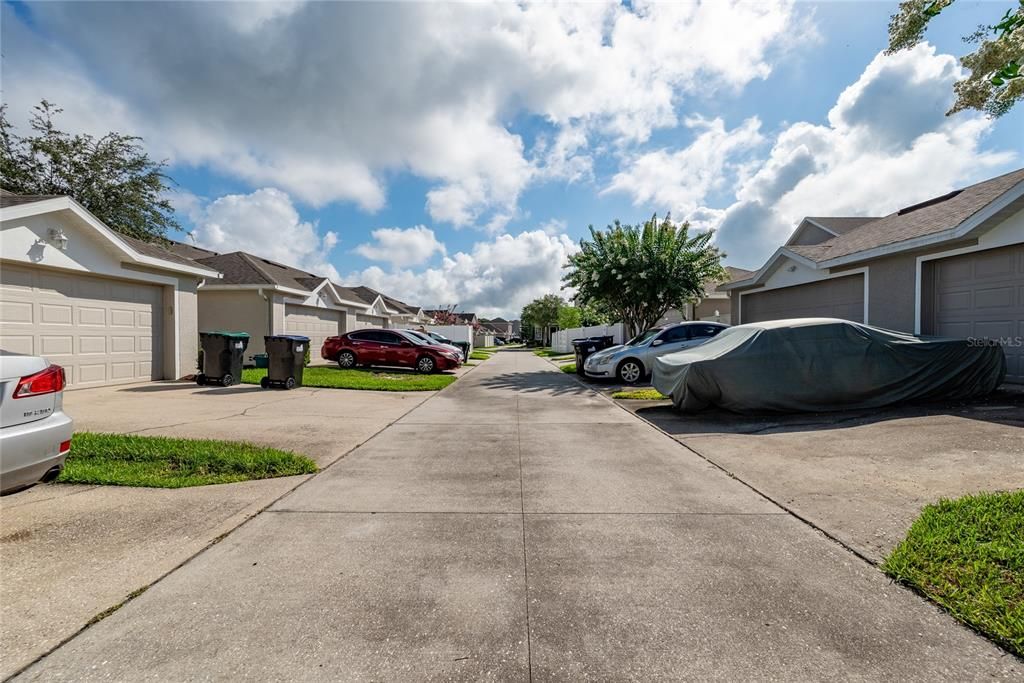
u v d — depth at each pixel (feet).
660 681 6.41
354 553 10.01
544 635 7.36
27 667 6.63
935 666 6.62
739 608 8.04
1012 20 9.15
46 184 55.88
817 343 24.00
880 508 12.05
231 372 38.06
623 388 37.96
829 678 6.43
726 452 17.81
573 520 11.73
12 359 11.71
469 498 13.28
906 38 10.45
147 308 38.42
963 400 23.90
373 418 25.22
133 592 8.48
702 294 52.31
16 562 9.51
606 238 53.72
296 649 7.04
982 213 25.36
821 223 60.39
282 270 69.05
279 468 15.57
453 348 58.18
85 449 16.57
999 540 9.66
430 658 6.85
